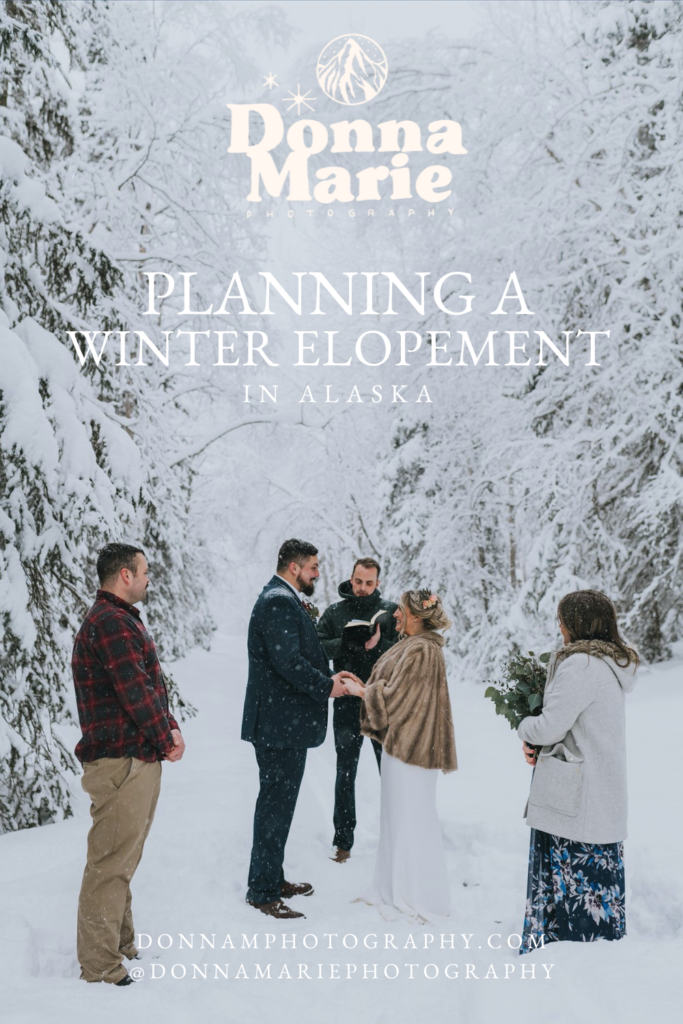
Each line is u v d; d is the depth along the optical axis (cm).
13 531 522
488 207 1175
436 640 405
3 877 404
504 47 1273
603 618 319
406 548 1574
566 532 1164
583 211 1146
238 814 509
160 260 1141
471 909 389
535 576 1186
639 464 1159
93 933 295
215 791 565
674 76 1027
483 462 1241
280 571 428
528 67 1166
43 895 365
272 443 1499
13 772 498
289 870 456
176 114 1148
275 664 392
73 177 974
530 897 314
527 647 1210
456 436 1484
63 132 719
